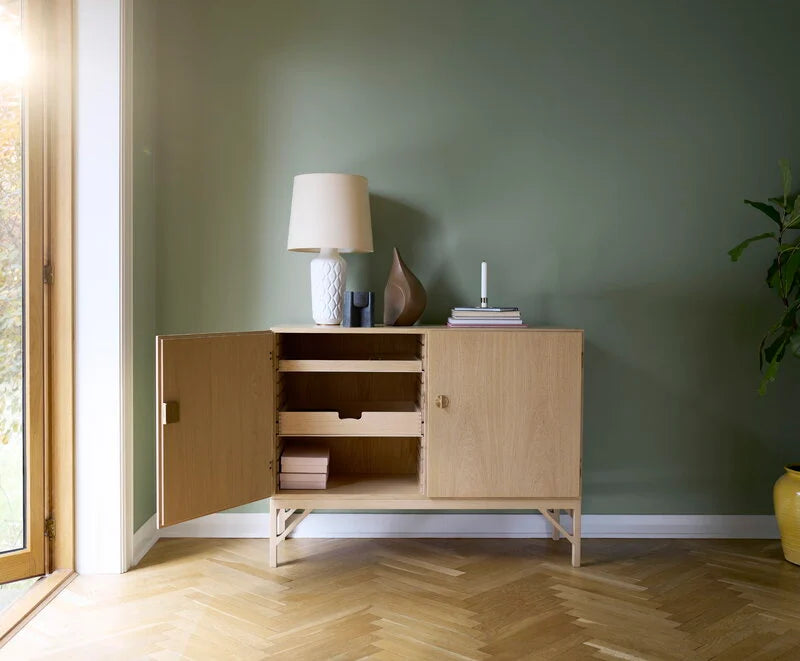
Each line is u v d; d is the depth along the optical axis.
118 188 2.33
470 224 2.79
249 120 2.76
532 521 2.80
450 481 2.41
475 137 2.79
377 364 2.42
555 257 2.80
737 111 2.80
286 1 2.75
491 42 2.78
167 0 2.73
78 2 2.30
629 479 2.83
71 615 2.04
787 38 2.80
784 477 2.58
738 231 2.81
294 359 2.74
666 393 2.83
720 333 2.82
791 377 2.84
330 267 2.51
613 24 2.78
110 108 2.32
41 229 2.27
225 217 2.76
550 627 1.99
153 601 2.14
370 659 1.80
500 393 2.40
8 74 2.14
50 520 2.35
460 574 2.38
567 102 2.79
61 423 2.34
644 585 2.30
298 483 2.48
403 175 2.78
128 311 2.39
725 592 2.25
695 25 2.78
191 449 2.18
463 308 2.50
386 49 2.77
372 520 2.78
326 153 2.77
